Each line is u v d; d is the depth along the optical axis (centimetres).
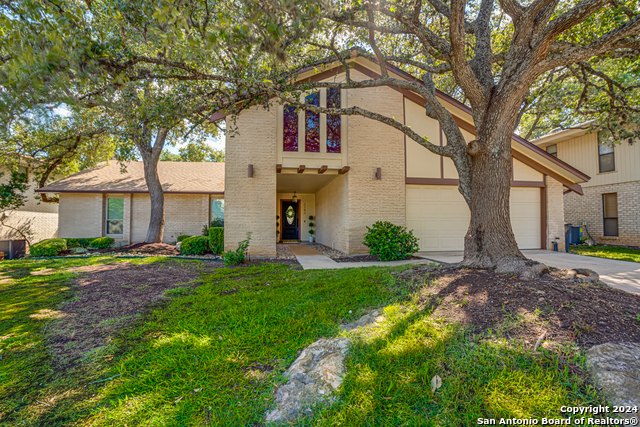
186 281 566
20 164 1355
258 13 344
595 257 844
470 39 790
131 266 718
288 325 332
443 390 205
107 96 466
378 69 922
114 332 333
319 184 1255
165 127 591
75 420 198
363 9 501
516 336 256
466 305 320
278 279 572
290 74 600
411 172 960
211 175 1549
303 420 190
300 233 1602
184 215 1398
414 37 699
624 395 186
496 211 441
